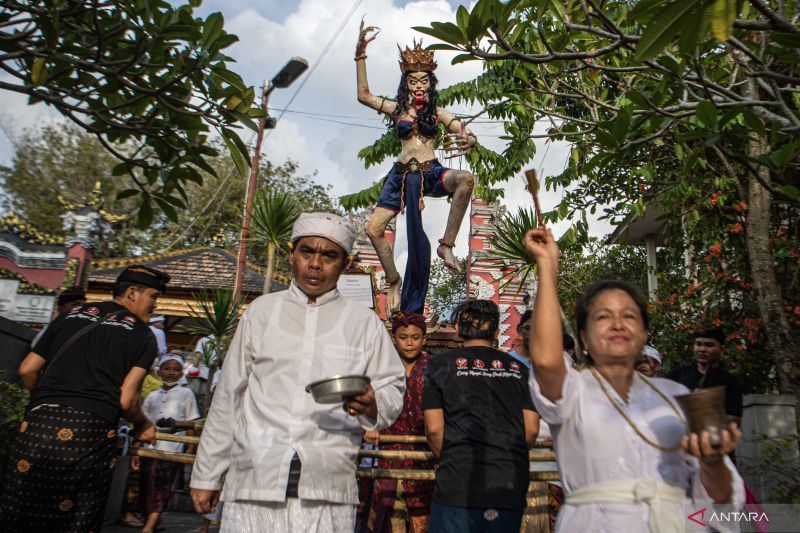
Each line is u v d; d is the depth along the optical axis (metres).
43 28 4.44
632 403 2.27
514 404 3.51
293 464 2.77
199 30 4.62
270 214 8.68
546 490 4.29
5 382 5.35
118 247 22.94
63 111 4.88
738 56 5.14
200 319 10.10
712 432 1.94
